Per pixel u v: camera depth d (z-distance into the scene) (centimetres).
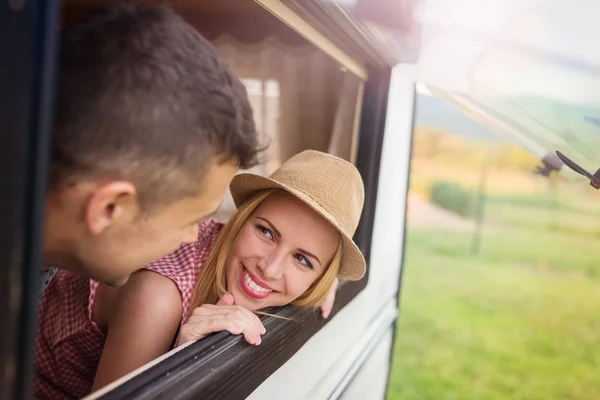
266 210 129
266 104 314
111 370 106
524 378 616
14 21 39
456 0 213
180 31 72
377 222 221
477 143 1403
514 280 984
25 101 40
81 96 63
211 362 97
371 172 206
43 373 117
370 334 234
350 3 146
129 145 65
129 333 108
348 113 229
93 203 66
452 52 229
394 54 196
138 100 65
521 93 235
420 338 724
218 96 72
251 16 308
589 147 221
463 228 1305
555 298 901
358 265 140
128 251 75
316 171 136
